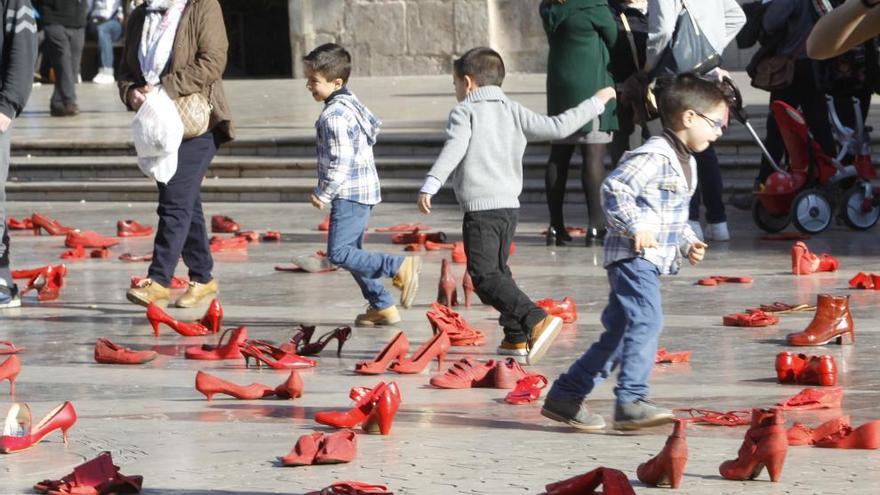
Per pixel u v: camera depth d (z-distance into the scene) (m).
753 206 22.22
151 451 10.63
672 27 19.64
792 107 21.80
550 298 17.23
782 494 9.05
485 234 13.91
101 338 15.28
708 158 21.28
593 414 11.09
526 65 44.91
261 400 12.49
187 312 17.19
